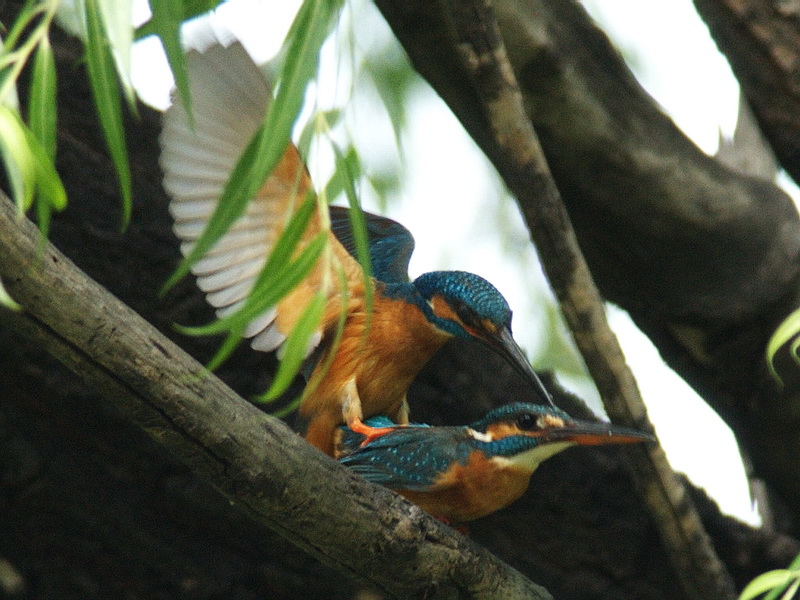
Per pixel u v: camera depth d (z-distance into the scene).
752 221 7.99
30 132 4.24
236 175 4.44
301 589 8.06
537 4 7.50
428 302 8.21
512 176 7.15
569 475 8.13
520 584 6.83
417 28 7.32
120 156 4.23
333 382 8.20
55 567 7.90
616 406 7.75
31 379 7.21
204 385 5.57
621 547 8.20
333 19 4.95
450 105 7.92
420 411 8.66
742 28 8.78
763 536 8.41
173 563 7.91
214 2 5.31
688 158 7.88
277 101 4.28
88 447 7.55
